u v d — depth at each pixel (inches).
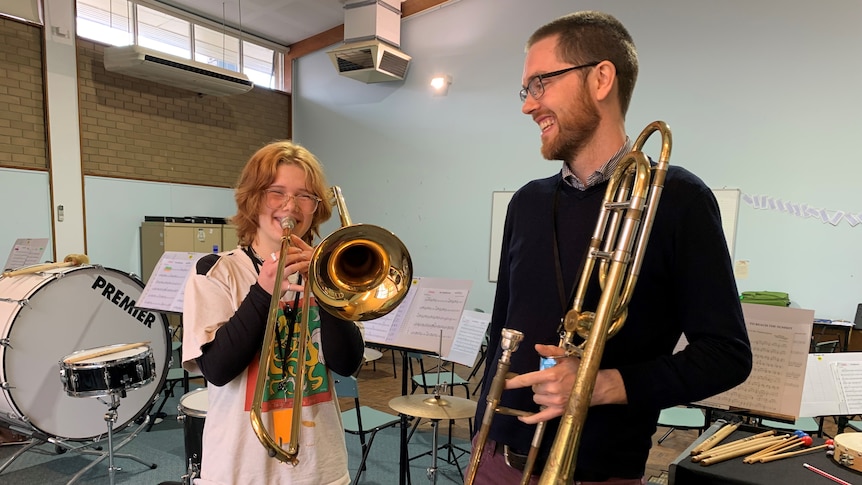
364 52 228.4
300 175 48.7
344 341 49.5
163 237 213.2
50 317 106.0
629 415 36.9
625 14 191.2
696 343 33.2
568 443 28.1
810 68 162.4
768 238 170.2
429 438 131.5
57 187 195.0
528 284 41.6
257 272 49.5
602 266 33.2
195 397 87.7
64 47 194.5
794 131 165.5
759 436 61.4
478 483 43.1
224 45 253.3
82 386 92.0
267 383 46.4
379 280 48.0
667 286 36.2
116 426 115.6
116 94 211.6
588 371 29.1
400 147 247.4
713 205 35.1
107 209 210.2
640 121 190.1
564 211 41.0
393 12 235.0
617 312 30.8
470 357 96.4
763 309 65.1
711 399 66.4
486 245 225.6
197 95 240.7
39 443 112.8
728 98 174.7
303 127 280.2
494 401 34.0
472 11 224.5
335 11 242.5
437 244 238.2
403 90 245.3
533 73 38.1
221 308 46.7
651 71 187.2
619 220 33.9
